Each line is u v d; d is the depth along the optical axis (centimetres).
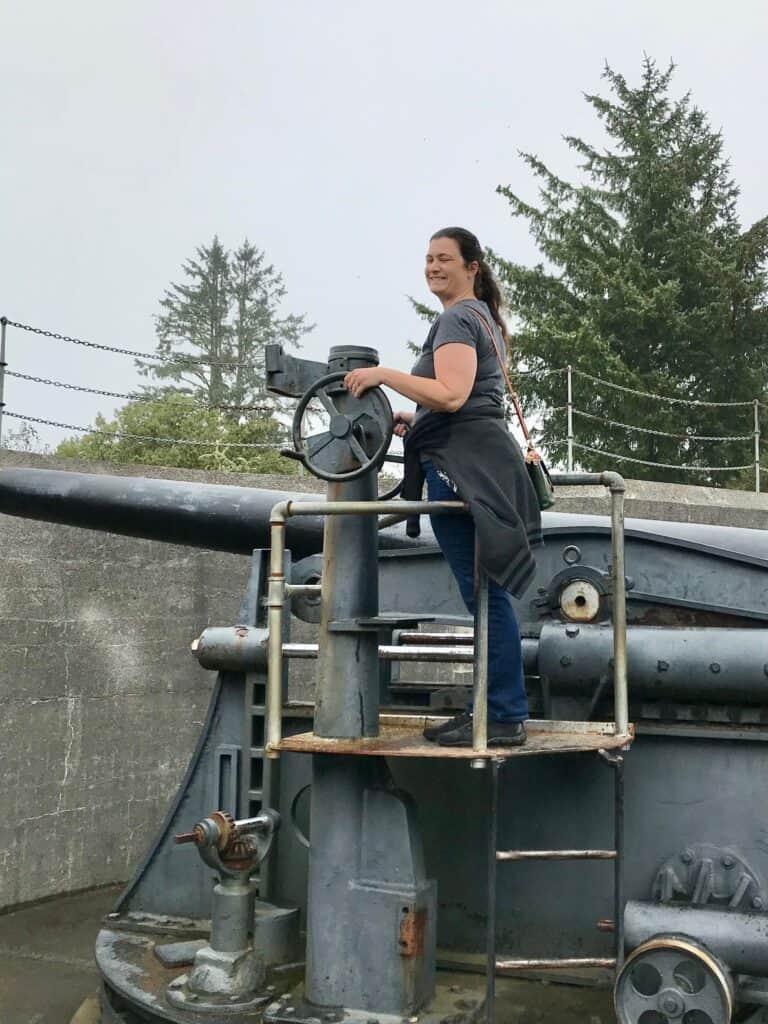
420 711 380
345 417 280
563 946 332
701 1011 270
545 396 1712
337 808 291
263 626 384
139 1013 310
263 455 1383
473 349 272
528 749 270
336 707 291
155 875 377
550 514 448
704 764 327
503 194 1952
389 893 285
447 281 293
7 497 502
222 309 3619
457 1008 293
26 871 581
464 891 342
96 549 629
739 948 284
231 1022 288
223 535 490
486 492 267
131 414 1412
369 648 296
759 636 334
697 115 2023
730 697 335
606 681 342
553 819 337
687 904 299
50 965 481
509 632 283
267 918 331
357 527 296
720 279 1784
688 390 1830
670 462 1744
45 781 595
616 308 1786
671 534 434
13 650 580
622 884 299
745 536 438
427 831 347
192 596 684
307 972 292
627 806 332
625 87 2025
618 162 1956
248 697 368
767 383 1833
